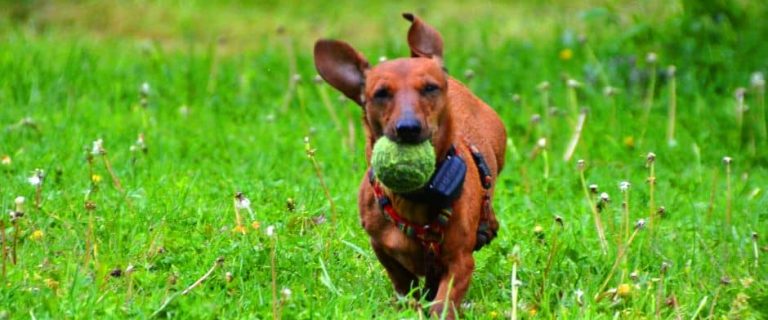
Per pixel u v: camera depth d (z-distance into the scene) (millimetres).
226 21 17750
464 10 18312
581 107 12320
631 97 12680
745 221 9148
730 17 13812
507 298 7336
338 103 12492
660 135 11656
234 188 9297
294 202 8836
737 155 11188
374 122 6797
